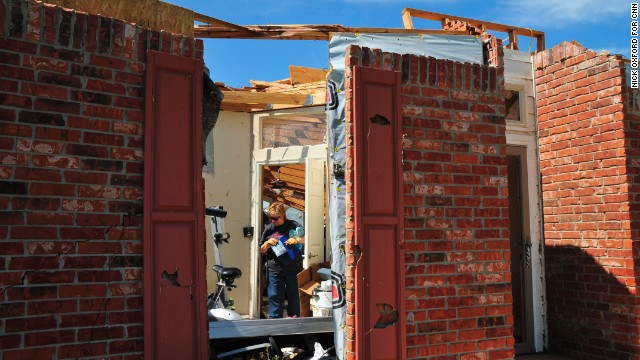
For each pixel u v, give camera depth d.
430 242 4.45
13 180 3.32
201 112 3.95
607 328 5.96
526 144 6.86
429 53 5.11
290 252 6.56
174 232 3.78
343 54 4.78
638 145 5.94
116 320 3.57
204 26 4.99
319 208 8.20
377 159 4.34
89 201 3.53
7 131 3.32
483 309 4.59
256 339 5.10
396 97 4.45
